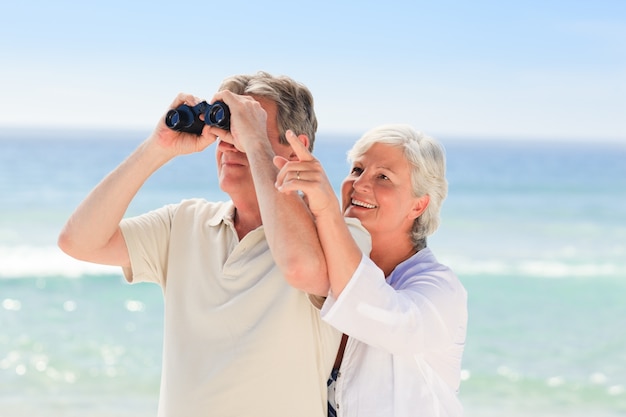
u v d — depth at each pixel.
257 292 2.32
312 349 2.32
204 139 2.41
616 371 9.80
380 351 2.48
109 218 2.45
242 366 2.28
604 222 27.22
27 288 14.17
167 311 2.50
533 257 20.00
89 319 12.09
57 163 46.25
